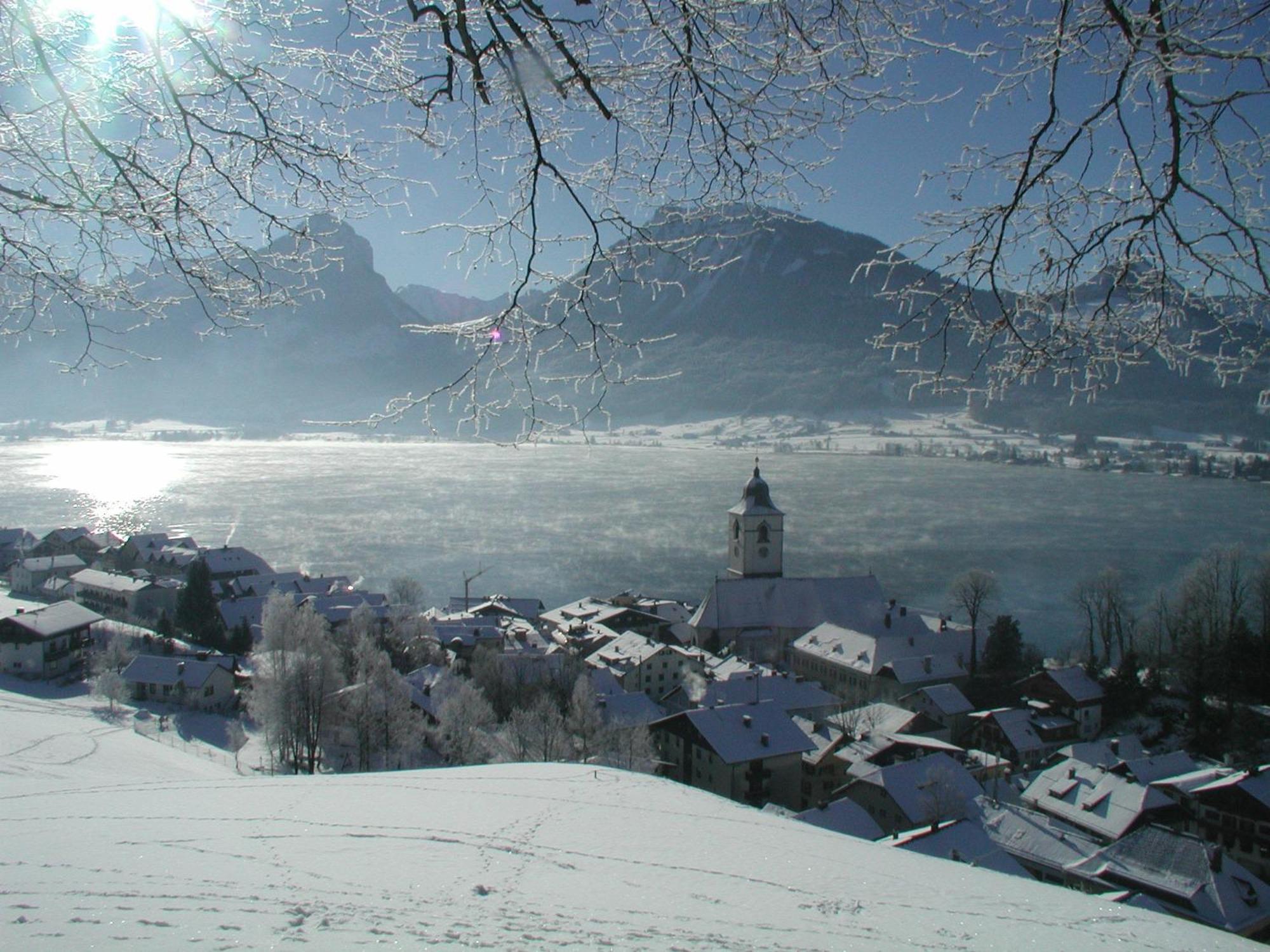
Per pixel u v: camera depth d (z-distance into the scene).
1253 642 57.19
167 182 6.16
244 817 11.70
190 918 7.66
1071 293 5.42
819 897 9.75
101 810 12.11
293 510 139.88
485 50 5.32
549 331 5.64
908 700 60.38
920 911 9.52
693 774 43.66
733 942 8.28
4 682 49.62
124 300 6.64
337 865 9.66
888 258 5.47
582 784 14.92
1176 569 96.88
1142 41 4.63
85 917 7.57
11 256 6.23
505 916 8.41
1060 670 58.50
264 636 46.97
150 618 75.38
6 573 92.81
